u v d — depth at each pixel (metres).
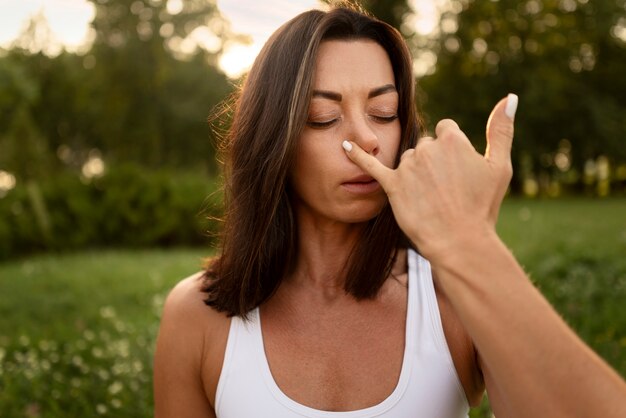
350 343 1.26
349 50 1.17
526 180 34.97
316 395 1.23
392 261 1.30
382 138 1.19
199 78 31.80
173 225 13.59
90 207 13.29
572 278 5.86
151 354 4.29
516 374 0.80
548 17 30.75
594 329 4.20
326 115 1.15
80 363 4.24
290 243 1.29
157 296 6.83
